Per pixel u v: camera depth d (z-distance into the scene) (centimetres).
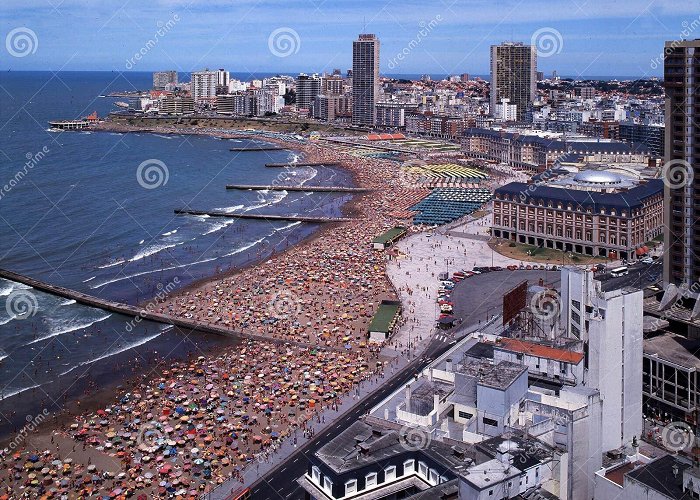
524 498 12888
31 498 17888
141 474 18888
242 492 17362
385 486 14512
